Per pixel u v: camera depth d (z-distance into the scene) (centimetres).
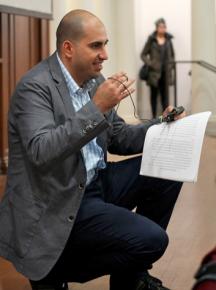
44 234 203
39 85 202
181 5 1080
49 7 495
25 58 551
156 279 231
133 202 242
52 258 202
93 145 216
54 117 203
